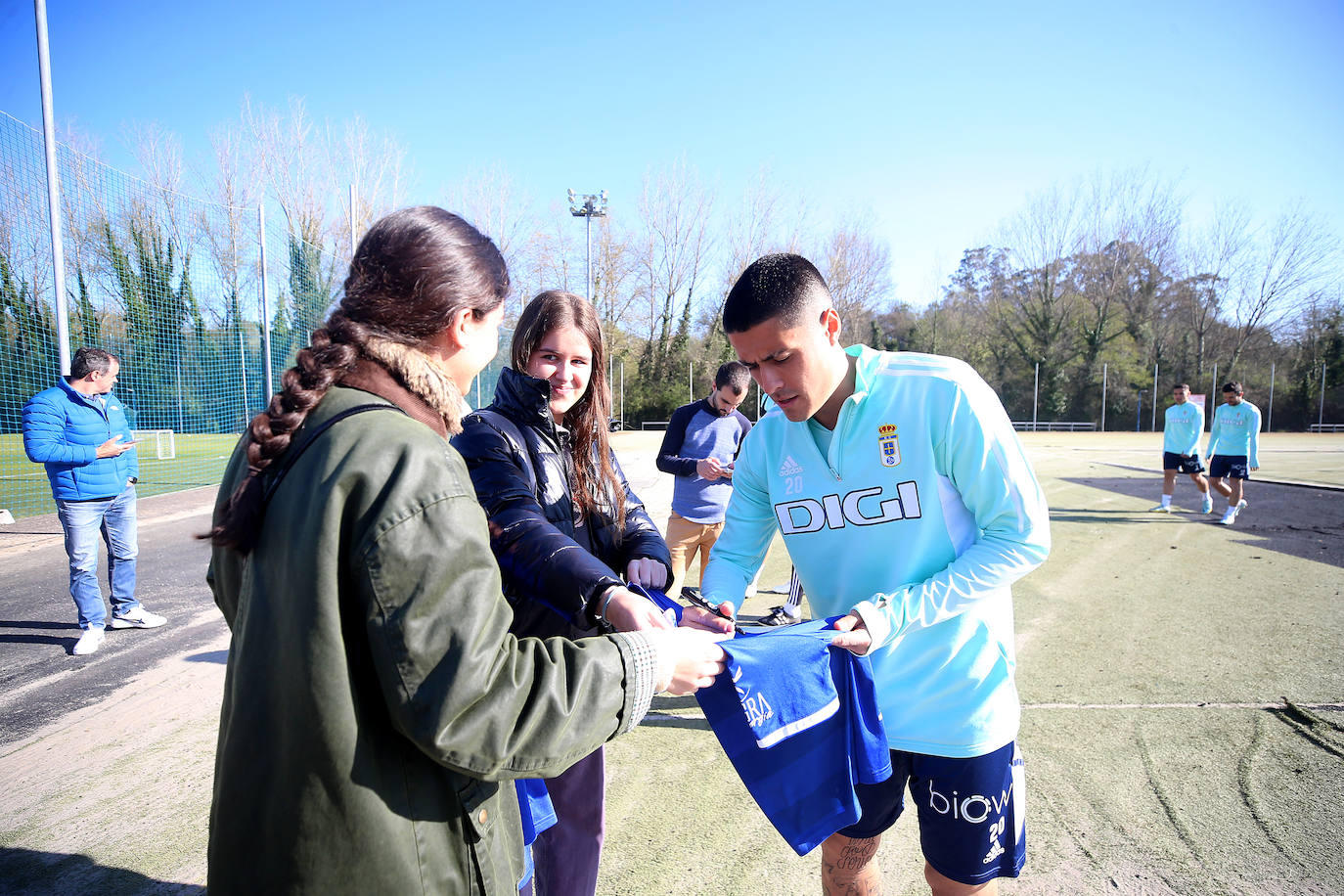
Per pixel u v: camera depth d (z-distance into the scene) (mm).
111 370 4531
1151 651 4160
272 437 922
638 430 34156
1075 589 5586
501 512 1618
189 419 15812
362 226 24312
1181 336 36281
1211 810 2574
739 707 1407
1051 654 4148
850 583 1682
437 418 1057
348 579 881
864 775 1508
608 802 2727
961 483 1514
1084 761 2926
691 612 1643
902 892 2236
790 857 2383
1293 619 4691
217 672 4039
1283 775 2793
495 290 1134
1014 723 1604
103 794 2797
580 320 1895
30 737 3283
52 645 4500
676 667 1194
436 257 1041
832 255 35781
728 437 4645
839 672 1505
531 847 1589
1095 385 35938
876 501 1587
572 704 982
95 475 4344
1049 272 36812
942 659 1556
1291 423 34938
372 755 905
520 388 1797
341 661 864
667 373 35562
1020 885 2195
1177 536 7648
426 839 954
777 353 1407
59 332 8000
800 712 1412
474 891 1022
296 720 866
